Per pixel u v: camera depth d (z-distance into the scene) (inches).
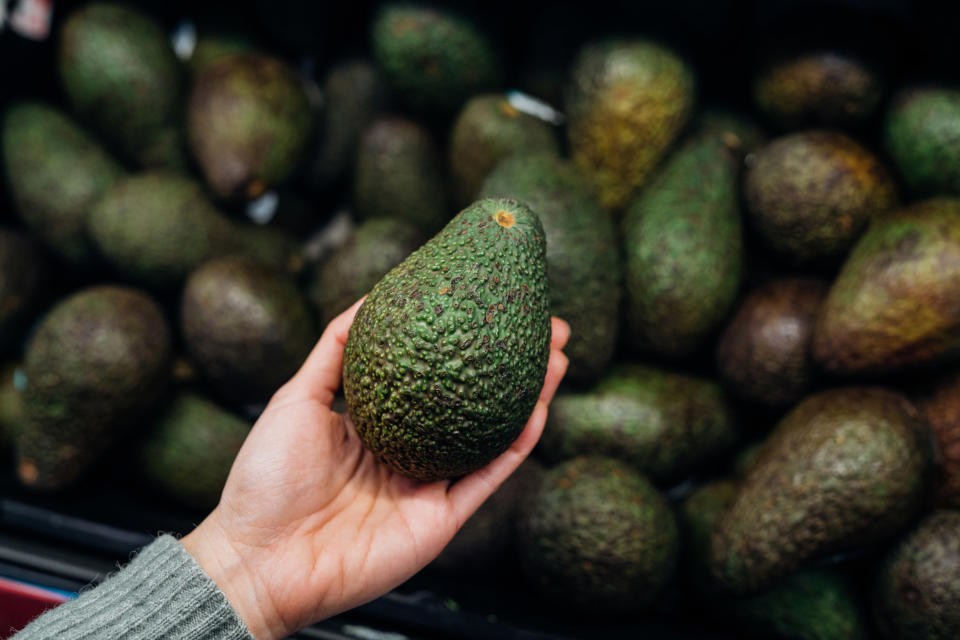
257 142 21.8
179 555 14.9
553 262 18.4
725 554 17.7
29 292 22.3
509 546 18.8
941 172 19.4
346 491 16.1
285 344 20.0
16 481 20.8
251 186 21.8
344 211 23.7
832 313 18.6
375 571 15.6
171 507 20.5
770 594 18.2
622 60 20.6
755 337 19.2
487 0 21.5
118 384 19.6
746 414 20.2
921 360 18.2
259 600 15.2
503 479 16.3
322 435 15.8
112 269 21.9
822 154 19.6
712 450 20.1
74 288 23.4
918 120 19.5
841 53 19.9
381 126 22.1
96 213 21.6
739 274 20.2
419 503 16.0
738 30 21.3
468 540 18.5
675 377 20.2
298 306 20.7
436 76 21.7
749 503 17.8
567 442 19.6
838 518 17.3
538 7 21.7
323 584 15.4
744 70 21.6
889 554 17.8
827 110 20.4
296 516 15.6
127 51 22.2
